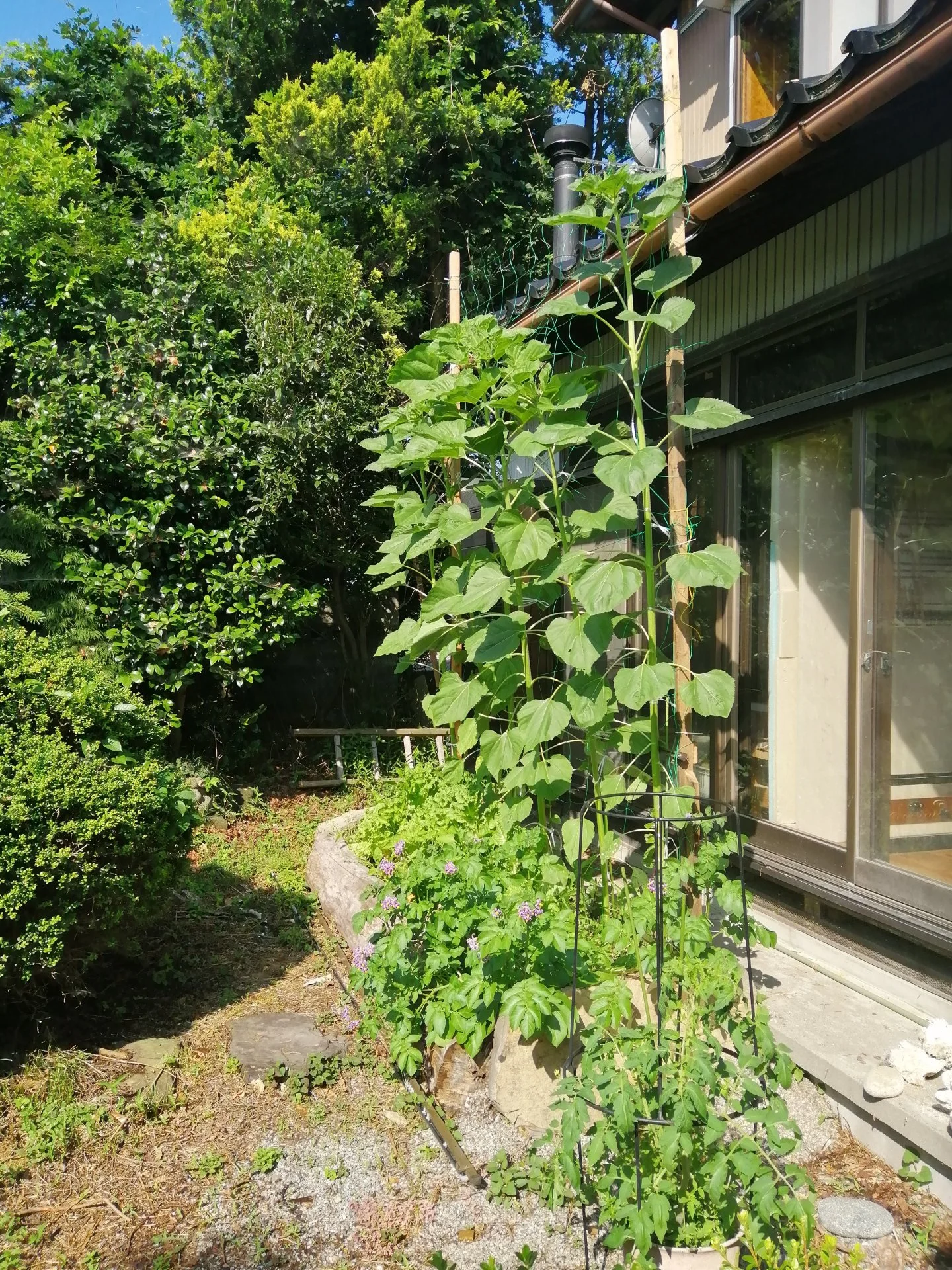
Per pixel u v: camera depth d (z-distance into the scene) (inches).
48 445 230.8
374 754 281.0
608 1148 83.6
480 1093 111.7
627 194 123.7
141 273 270.7
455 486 171.8
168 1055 122.5
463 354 149.7
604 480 109.0
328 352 266.1
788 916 150.1
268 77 466.3
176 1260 89.4
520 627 136.6
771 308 153.6
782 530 160.2
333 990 145.1
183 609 246.8
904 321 127.4
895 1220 90.9
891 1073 101.8
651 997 107.1
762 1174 76.3
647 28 281.4
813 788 153.3
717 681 113.9
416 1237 92.0
